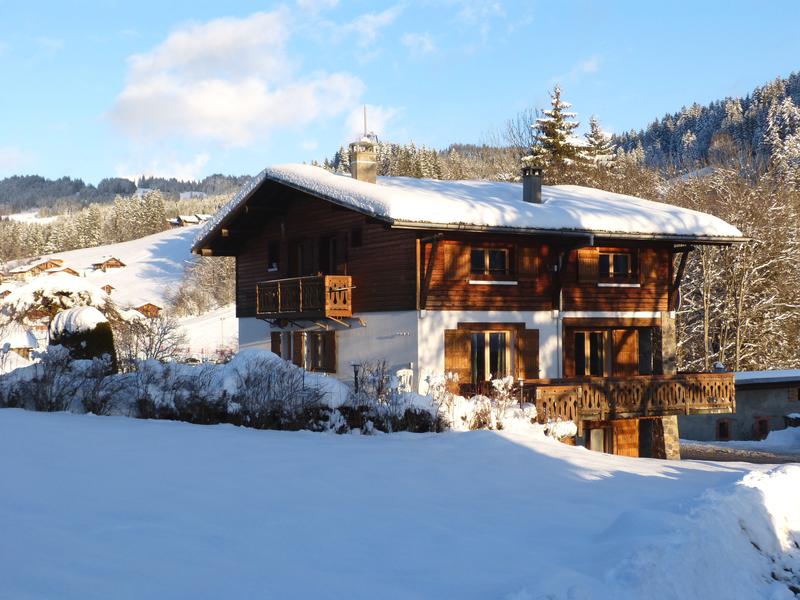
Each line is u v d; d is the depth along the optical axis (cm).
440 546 723
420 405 1592
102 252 13025
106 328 2025
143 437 1220
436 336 2058
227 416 1524
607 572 640
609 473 1165
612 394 2117
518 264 2197
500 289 2166
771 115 11231
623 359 2450
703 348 4291
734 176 4569
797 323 4250
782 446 3284
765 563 783
